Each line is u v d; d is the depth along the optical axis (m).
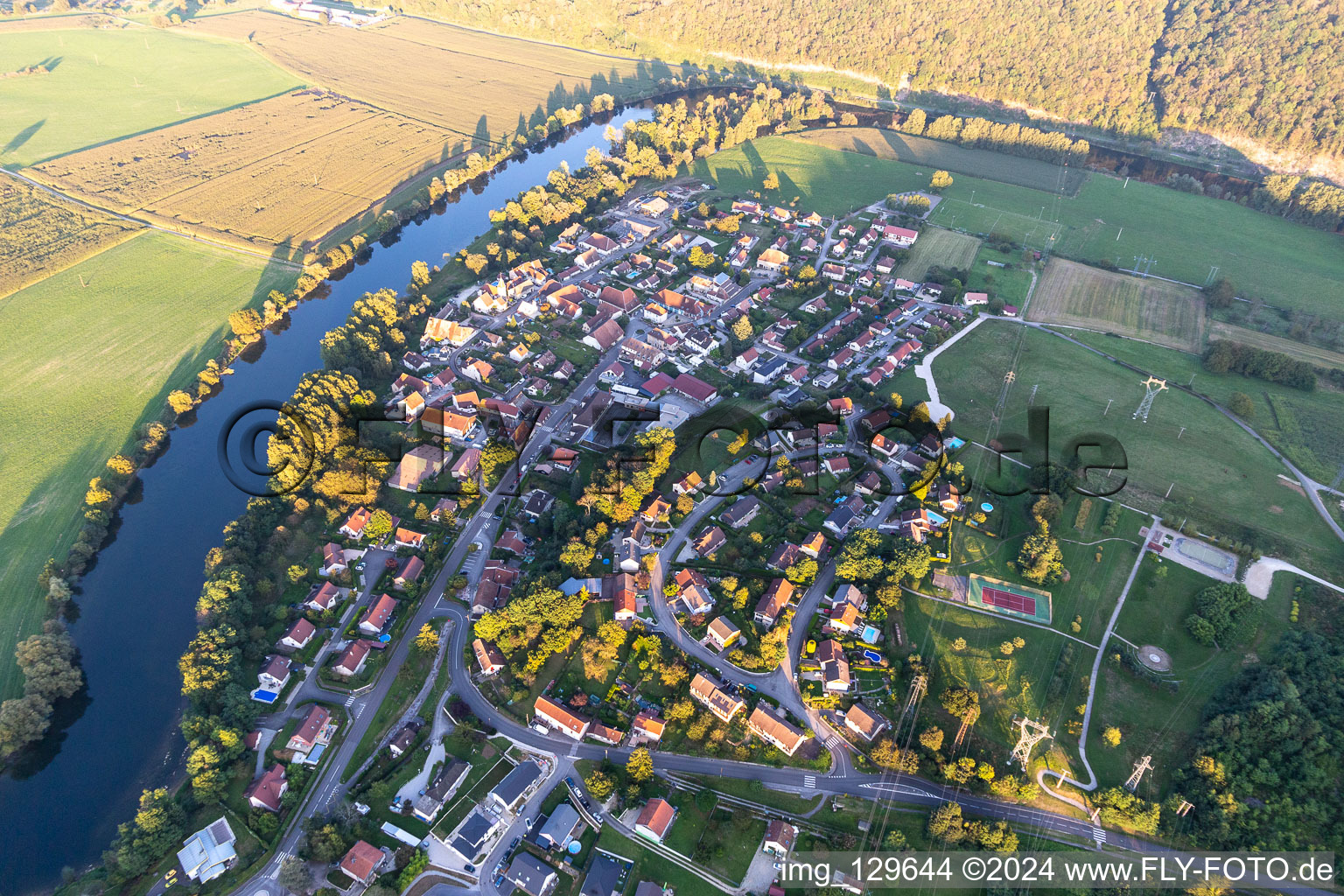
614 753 143.75
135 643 166.75
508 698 151.62
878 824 132.88
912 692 148.88
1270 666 153.12
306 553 182.62
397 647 163.00
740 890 123.69
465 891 123.50
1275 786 134.62
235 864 126.25
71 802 138.88
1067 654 160.50
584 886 122.06
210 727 141.50
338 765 141.38
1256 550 181.62
